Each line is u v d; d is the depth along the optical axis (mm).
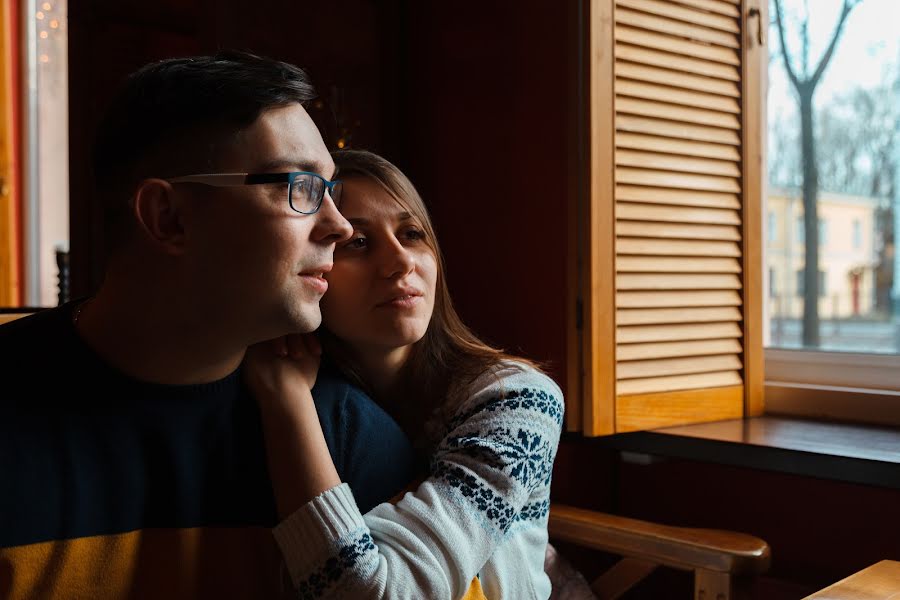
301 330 816
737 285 1759
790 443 1461
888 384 1687
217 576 875
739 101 1774
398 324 1046
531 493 1068
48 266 4145
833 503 1602
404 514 892
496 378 1075
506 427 997
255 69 794
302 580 834
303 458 865
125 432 826
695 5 1704
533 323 1888
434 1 2080
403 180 1084
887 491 1528
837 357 1767
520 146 1904
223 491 881
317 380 981
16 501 766
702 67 1714
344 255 1052
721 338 1749
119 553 817
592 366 1569
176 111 767
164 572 844
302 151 799
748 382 1768
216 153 771
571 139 1612
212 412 875
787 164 2023
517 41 1904
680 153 1672
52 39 4160
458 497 912
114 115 801
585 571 1869
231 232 770
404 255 1037
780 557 1679
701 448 1538
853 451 1376
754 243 1777
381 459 972
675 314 1670
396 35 2119
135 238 793
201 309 794
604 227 1585
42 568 779
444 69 2062
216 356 837
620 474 1938
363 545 837
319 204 809
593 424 1567
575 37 1610
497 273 1963
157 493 846
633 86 1629
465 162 2025
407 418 1162
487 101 1971
